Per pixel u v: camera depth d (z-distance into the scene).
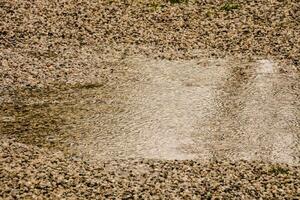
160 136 22.77
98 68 28.97
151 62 29.77
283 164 20.67
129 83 27.48
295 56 30.34
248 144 22.17
